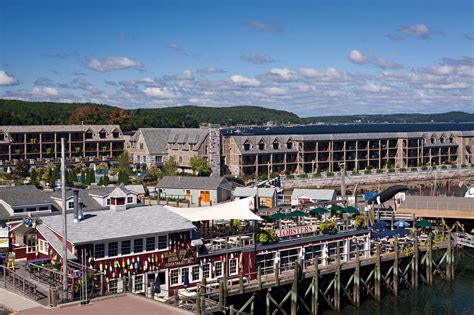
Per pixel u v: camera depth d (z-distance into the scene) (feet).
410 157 573.74
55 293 133.80
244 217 194.39
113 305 134.41
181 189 365.40
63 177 146.51
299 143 520.42
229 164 495.82
